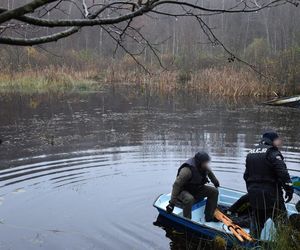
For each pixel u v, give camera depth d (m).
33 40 2.36
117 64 35.12
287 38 36.75
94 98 24.09
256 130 14.56
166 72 30.34
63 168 9.70
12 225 6.68
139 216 7.07
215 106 21.17
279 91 25.28
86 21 2.36
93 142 12.47
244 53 32.34
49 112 18.55
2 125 15.28
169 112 18.92
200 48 34.06
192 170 6.79
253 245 5.59
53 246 6.01
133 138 13.08
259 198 6.00
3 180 8.80
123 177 9.11
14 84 28.20
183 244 6.13
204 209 7.33
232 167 9.88
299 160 10.50
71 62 35.16
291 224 5.72
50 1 2.06
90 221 6.84
